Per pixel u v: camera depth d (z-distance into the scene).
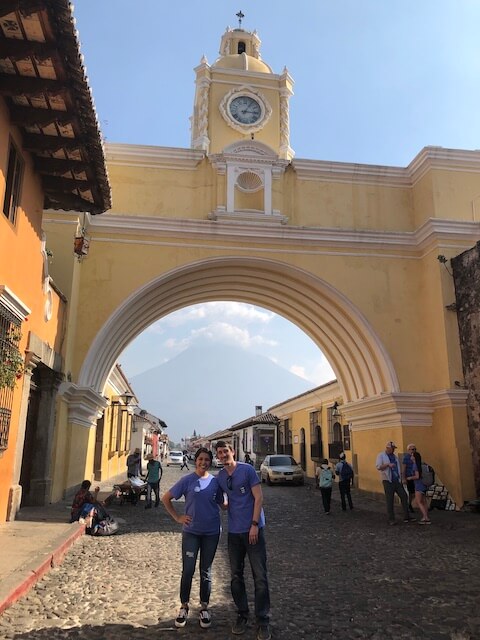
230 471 4.69
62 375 11.36
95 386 14.24
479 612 5.02
